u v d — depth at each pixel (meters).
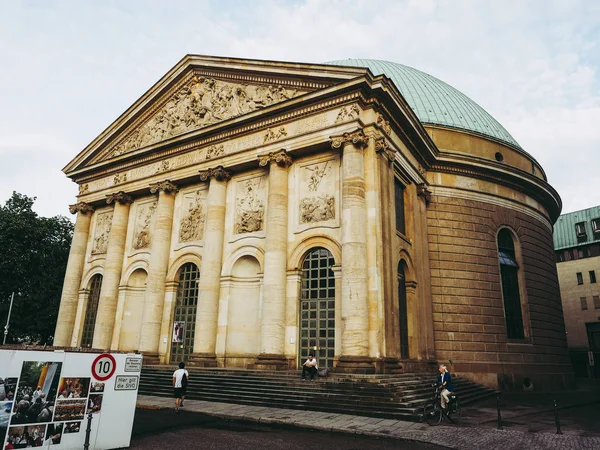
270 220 28.44
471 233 36.03
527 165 43.50
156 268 33.62
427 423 17.14
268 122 30.42
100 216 41.41
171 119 36.94
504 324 34.91
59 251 50.75
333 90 27.28
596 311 67.19
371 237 25.11
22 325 47.84
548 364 36.66
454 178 36.81
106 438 12.19
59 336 38.78
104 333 35.41
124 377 12.84
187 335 32.00
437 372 30.66
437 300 33.41
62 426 11.14
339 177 27.69
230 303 30.11
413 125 31.16
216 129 32.44
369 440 14.45
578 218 72.25
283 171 29.33
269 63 30.80
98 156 42.06
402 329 28.78
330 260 27.22
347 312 23.78
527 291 37.47
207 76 35.34
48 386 10.98
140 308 36.34
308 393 20.67
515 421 18.48
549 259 42.44
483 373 32.78
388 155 27.58
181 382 19.58
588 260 69.56
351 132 26.56
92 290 39.97
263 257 29.48
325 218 27.56
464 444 13.87
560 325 41.59
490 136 40.34
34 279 47.88
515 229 38.72
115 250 37.16
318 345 26.17
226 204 32.31
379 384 20.28
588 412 21.98
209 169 32.44
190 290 32.97
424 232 33.97
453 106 42.81
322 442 14.04
